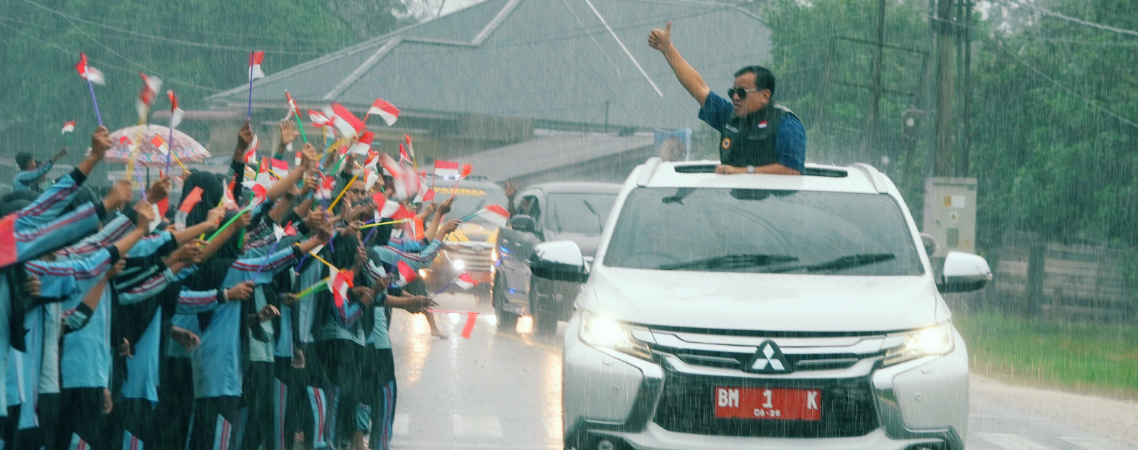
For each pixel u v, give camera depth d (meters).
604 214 31.19
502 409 19.36
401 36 105.44
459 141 99.38
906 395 11.26
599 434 11.48
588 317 12.01
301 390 15.04
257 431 14.48
